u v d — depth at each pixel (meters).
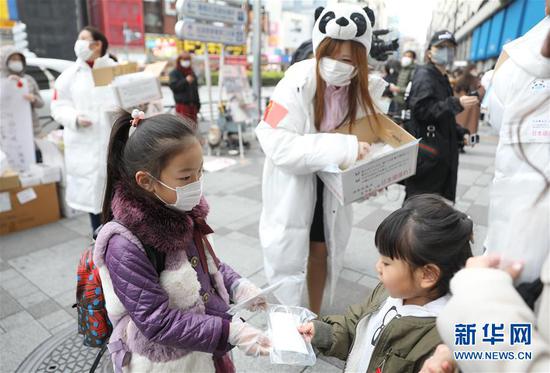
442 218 0.97
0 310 2.74
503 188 0.86
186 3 6.27
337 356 1.34
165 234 1.11
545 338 0.58
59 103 3.50
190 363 1.22
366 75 1.99
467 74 5.70
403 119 3.37
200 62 14.59
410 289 1.03
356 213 4.43
